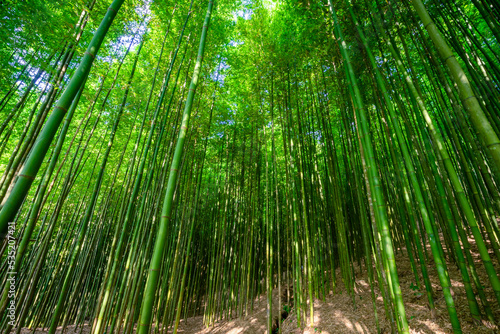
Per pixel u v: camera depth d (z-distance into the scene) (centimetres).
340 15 363
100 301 335
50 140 127
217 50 557
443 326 268
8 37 247
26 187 117
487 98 270
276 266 845
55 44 282
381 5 324
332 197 455
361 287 445
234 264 644
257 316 566
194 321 730
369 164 225
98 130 627
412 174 232
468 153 329
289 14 484
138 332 131
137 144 408
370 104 423
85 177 676
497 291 189
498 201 252
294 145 544
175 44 495
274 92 532
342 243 427
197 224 781
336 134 637
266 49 513
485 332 232
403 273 416
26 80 364
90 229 692
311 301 399
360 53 369
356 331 335
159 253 148
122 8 388
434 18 327
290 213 476
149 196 474
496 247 245
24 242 224
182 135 180
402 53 428
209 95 583
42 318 702
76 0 255
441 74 280
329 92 477
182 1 459
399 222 539
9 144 546
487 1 271
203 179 784
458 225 281
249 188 615
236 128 686
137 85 488
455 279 341
